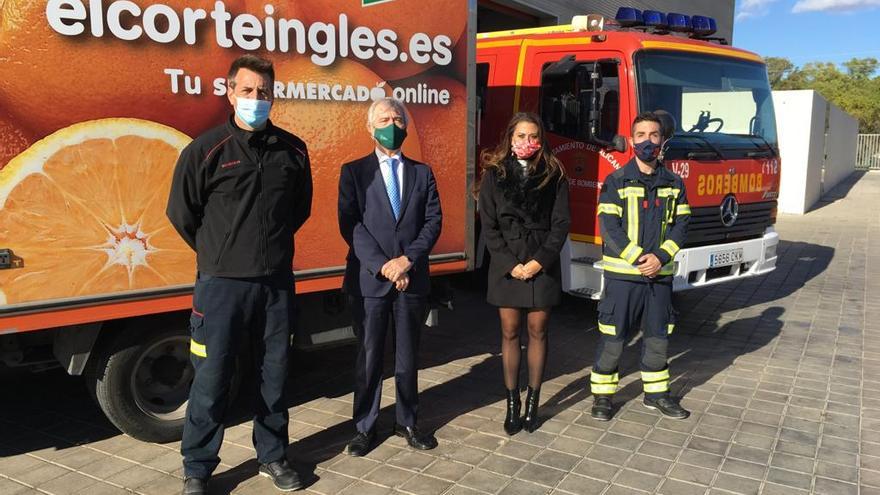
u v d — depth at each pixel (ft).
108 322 12.33
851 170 101.40
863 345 19.94
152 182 11.55
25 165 10.38
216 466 11.53
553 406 15.26
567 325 21.68
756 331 21.34
